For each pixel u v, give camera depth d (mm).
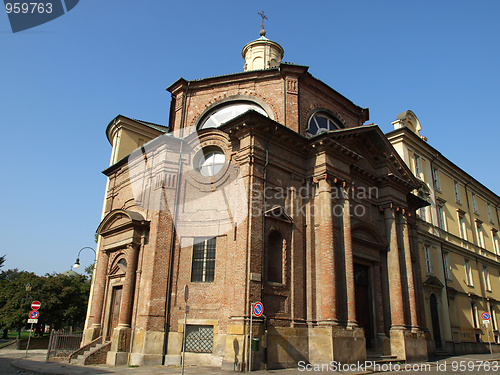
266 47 28859
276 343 15945
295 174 19359
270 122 18188
